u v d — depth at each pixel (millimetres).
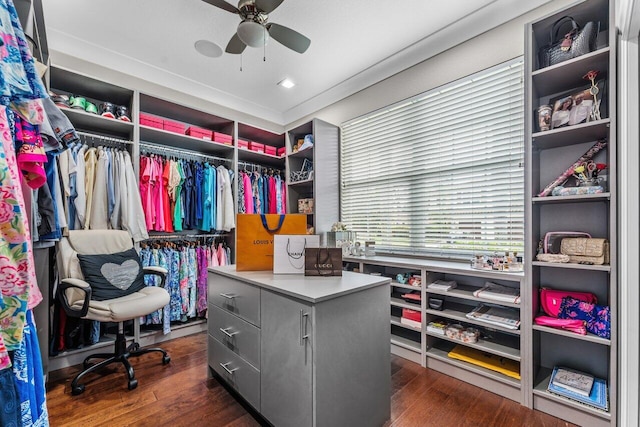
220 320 1888
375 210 3201
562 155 1910
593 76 1663
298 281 1543
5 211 677
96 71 2723
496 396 1856
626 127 1424
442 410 1711
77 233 2217
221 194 3242
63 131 1242
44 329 1986
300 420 1303
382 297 1579
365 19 2305
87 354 2350
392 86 2988
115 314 1927
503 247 2268
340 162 3566
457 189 2535
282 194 3910
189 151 3338
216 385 1973
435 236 2684
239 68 3023
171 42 2582
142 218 2613
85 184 2402
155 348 2482
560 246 1748
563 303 1725
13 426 664
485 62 2314
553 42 1783
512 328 1825
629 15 1313
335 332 1327
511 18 2164
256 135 4004
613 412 1466
